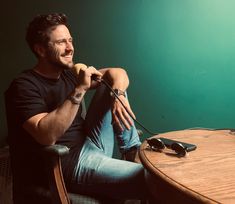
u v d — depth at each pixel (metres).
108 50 2.57
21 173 1.49
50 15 1.59
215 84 2.51
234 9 2.41
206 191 0.86
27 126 1.40
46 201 1.41
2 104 2.57
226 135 1.44
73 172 1.49
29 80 1.50
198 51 2.49
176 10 2.47
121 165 1.47
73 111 1.40
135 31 2.53
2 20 2.54
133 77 2.58
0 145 2.56
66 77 1.69
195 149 1.24
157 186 1.03
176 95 2.57
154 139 1.27
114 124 1.66
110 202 1.46
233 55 2.46
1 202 2.19
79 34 2.55
